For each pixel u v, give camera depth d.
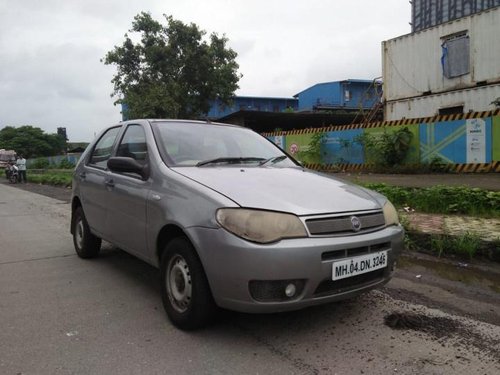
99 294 4.34
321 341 3.24
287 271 2.90
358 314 3.74
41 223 9.05
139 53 32.31
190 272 3.28
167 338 3.31
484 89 17.75
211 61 32.25
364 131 17.94
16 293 4.41
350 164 18.53
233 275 2.96
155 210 3.68
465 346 3.16
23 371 2.86
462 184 11.18
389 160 16.64
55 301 4.15
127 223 4.22
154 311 3.87
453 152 15.14
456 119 15.00
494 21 17.39
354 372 2.80
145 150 4.20
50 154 81.06
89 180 5.21
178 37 31.69
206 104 33.56
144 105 29.14
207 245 3.08
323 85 49.47
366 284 3.30
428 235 6.07
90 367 2.90
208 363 2.94
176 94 30.33
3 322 3.66
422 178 13.45
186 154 4.09
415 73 20.25
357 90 48.91
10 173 26.84
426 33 19.75
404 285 4.54
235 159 4.23
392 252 3.45
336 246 3.04
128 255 5.89
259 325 3.51
